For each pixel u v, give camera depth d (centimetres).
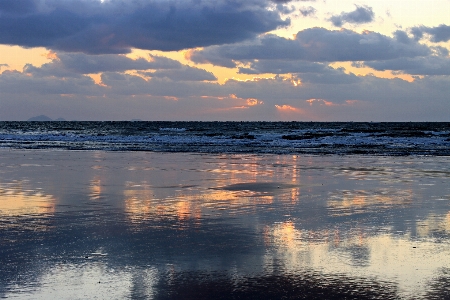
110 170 2111
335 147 3925
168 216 1107
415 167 2300
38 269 720
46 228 983
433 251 817
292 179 1819
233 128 9988
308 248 837
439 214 1133
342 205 1258
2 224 1019
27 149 3528
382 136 5503
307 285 659
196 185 1641
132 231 959
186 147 3869
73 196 1385
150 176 1894
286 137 5241
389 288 650
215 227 997
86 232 950
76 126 11481
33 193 1438
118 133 7131
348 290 643
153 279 680
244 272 710
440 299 614
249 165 2386
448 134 5816
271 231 962
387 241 883
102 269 722
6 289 640
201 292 633
